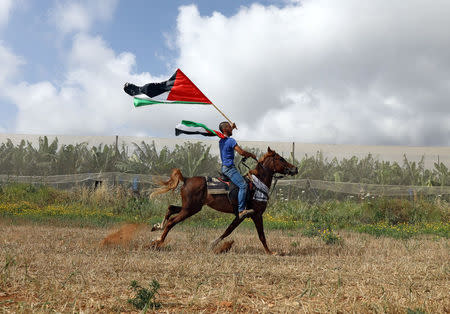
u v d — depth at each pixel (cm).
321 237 952
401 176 1864
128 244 781
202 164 1900
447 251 794
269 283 487
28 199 1550
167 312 348
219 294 413
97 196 1580
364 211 1498
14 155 1892
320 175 1888
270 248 848
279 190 1797
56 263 546
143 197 1587
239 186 780
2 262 521
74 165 1881
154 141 1916
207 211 1418
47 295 377
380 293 429
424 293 439
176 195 1576
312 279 509
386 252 799
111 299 384
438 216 1485
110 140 1900
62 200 1577
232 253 734
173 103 819
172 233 1034
